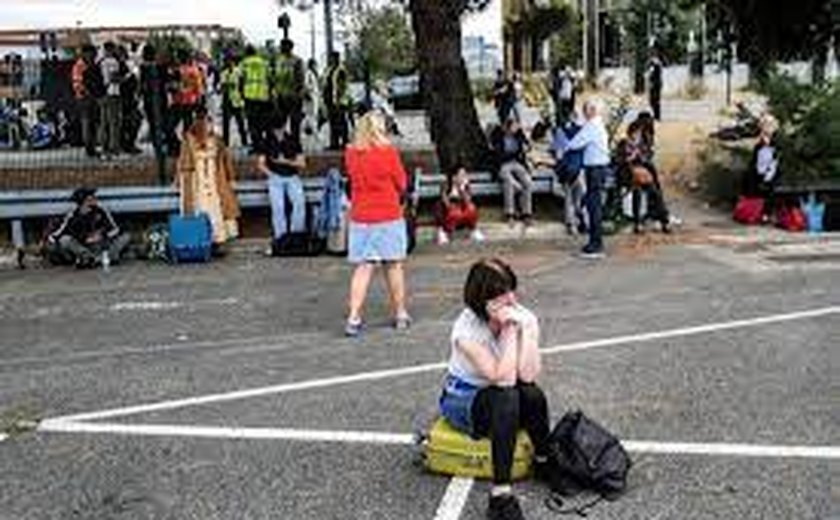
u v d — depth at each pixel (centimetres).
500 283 584
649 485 603
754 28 2142
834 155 1573
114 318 1086
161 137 1653
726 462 634
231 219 1450
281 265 1352
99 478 644
